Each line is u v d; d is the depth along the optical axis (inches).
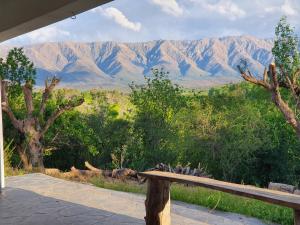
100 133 729.0
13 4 208.5
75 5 173.8
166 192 196.4
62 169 703.7
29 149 589.3
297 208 132.2
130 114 763.4
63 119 673.6
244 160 740.7
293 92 706.2
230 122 743.7
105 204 261.4
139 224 219.3
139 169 706.2
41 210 244.1
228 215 260.5
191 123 753.0
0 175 305.3
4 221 221.8
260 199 144.4
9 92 639.1
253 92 859.4
